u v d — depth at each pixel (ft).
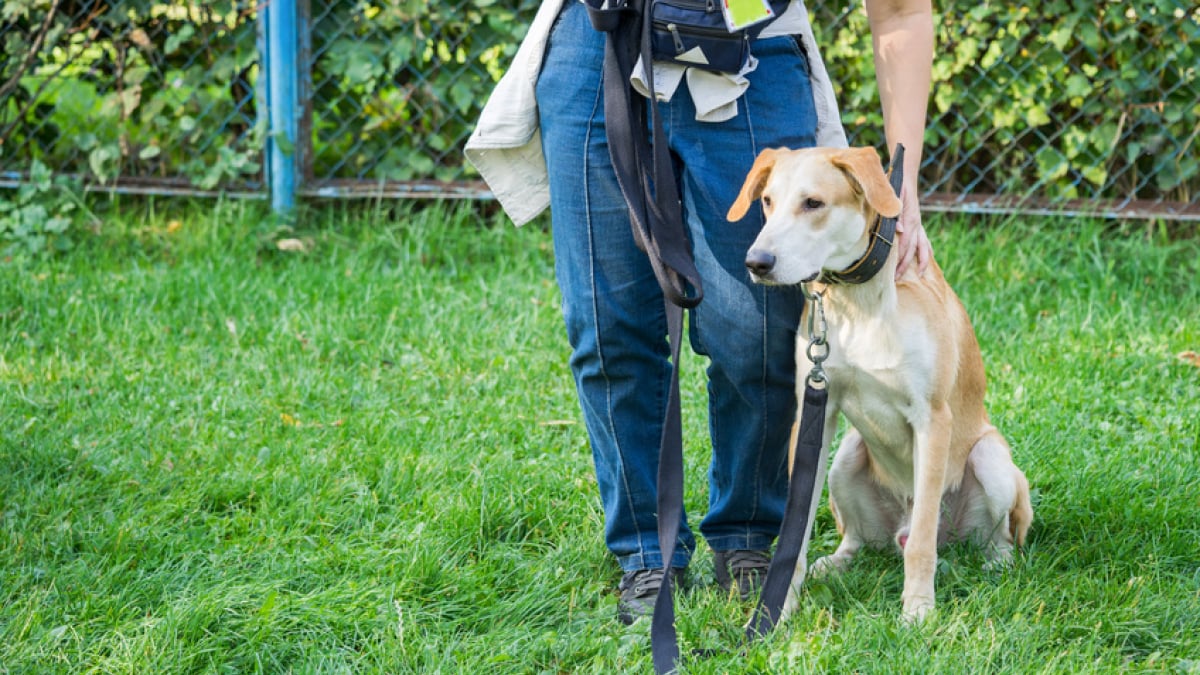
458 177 22.09
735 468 10.61
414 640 9.69
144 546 11.31
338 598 10.27
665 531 9.50
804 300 10.12
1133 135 20.81
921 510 10.06
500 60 21.36
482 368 16.60
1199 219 20.81
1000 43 20.36
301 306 18.56
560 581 10.99
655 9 9.37
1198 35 19.98
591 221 9.96
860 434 11.24
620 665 9.46
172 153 22.29
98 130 21.76
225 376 16.16
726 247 9.77
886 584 10.89
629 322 10.12
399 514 12.16
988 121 20.90
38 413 14.51
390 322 17.97
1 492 12.28
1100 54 20.43
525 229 21.72
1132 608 9.80
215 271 19.81
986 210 21.12
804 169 9.30
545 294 19.40
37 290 18.60
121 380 15.56
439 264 21.04
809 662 9.02
